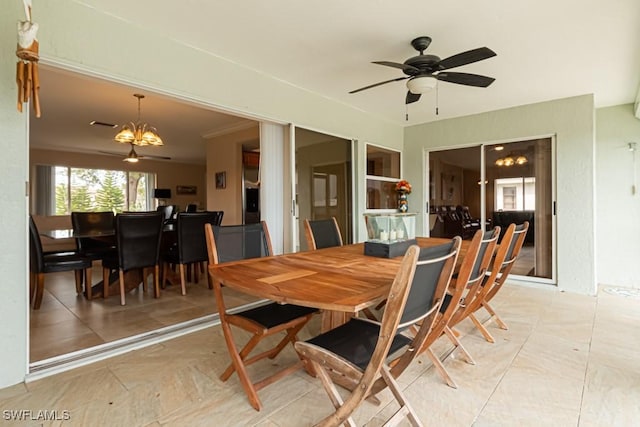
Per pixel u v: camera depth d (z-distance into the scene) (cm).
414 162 539
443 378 197
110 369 210
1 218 189
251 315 189
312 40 267
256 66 317
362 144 462
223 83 298
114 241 445
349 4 219
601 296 377
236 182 609
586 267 391
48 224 705
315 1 216
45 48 202
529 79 344
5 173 190
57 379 198
